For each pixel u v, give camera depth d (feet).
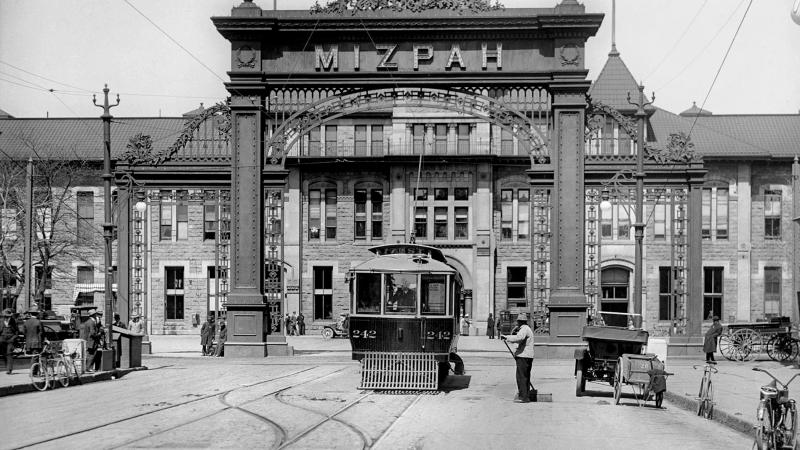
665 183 100.99
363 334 68.69
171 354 113.29
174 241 191.31
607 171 100.78
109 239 86.07
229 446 40.45
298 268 197.47
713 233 185.78
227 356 99.25
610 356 66.49
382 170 199.21
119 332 85.40
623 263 183.21
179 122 195.93
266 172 100.53
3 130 191.62
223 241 103.55
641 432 47.32
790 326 109.09
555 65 97.76
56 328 106.73
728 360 107.24
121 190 103.50
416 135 198.80
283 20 98.48
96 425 47.19
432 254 76.54
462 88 99.60
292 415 51.88
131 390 67.36
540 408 58.23
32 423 48.39
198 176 102.78
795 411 40.34
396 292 69.21
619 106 179.42
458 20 97.09
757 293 185.06
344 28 98.27
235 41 100.01
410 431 46.34
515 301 196.34
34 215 160.76
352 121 200.44
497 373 87.45
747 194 185.26
